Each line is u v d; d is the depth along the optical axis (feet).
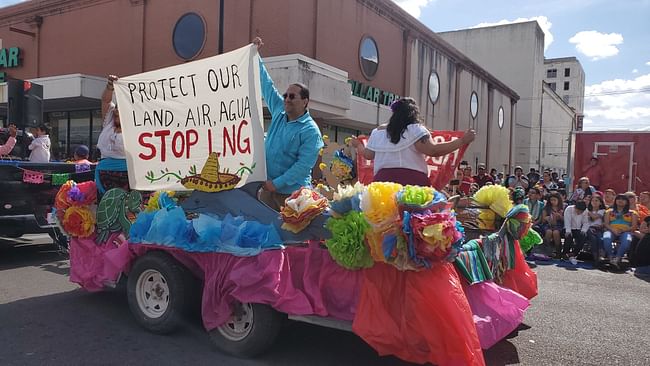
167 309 14.21
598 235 30.37
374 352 13.76
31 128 34.14
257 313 12.68
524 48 138.00
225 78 13.94
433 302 10.56
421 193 10.64
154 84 15.35
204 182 14.30
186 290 14.20
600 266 29.94
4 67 70.54
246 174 13.65
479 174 45.32
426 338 10.61
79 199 16.70
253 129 13.52
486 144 102.94
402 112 13.39
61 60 64.85
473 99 94.53
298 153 14.48
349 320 11.73
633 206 30.86
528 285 17.07
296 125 14.60
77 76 53.72
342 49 55.47
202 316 13.57
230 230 13.07
